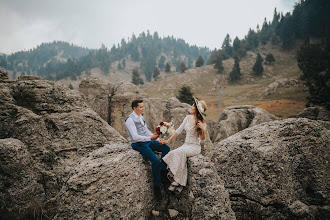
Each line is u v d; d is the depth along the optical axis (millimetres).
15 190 4973
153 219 4523
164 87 152500
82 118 7840
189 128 4805
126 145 5145
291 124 5172
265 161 4469
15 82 7945
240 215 4641
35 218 4566
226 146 5332
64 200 3730
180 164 4543
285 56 166250
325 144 4887
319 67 56062
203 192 4027
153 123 13297
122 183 4113
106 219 3727
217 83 149125
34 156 6289
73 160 6844
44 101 7664
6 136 6215
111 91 13328
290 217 4305
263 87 109250
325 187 4547
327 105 31250
